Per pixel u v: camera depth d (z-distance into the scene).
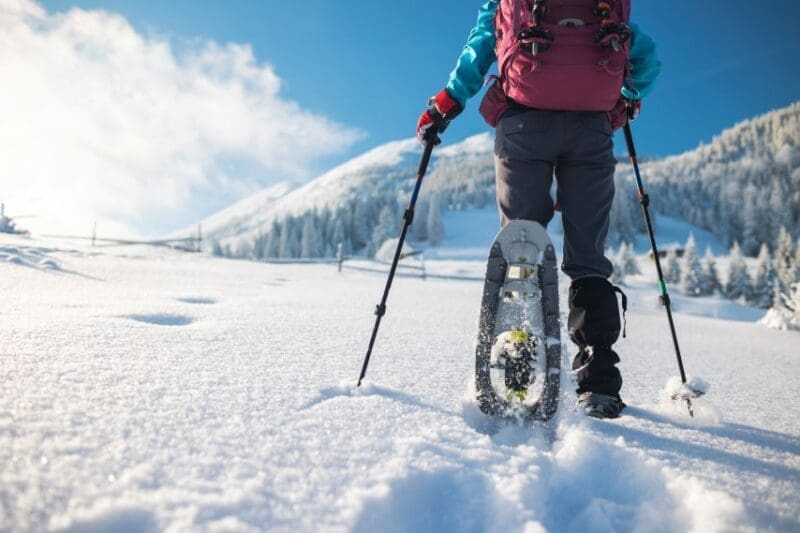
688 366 2.89
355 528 0.81
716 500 0.96
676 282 48.62
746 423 1.65
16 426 0.94
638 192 1.94
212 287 5.73
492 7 1.77
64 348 1.60
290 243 74.69
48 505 0.73
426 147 1.81
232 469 0.91
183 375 1.44
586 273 1.69
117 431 0.99
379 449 1.07
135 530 0.73
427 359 2.14
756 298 46.03
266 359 1.81
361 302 4.88
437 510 0.95
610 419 1.52
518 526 0.88
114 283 5.14
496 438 1.28
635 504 1.04
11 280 4.33
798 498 1.01
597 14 1.53
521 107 1.69
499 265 1.52
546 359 1.41
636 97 1.83
